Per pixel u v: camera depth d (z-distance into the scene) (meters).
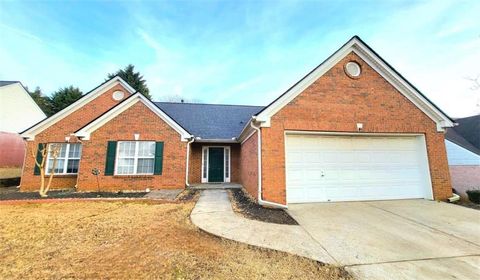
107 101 13.62
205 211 6.88
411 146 9.05
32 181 11.59
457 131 15.84
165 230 5.26
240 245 4.39
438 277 3.32
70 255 3.97
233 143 14.30
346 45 8.66
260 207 7.36
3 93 19.17
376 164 8.71
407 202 8.16
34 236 4.85
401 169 8.84
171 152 11.31
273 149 7.71
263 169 7.57
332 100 8.33
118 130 11.12
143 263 3.67
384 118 8.60
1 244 4.44
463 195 9.37
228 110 17.42
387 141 8.92
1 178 13.05
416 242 4.59
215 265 3.59
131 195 9.51
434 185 8.60
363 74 8.74
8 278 3.21
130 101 11.38
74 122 12.77
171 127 11.49
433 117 9.06
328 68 8.52
